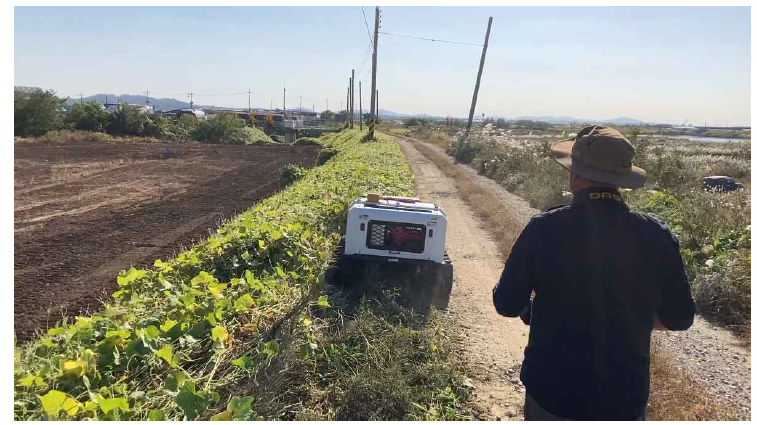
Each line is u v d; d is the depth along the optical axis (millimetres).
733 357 5977
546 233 2551
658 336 6582
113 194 19984
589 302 2475
